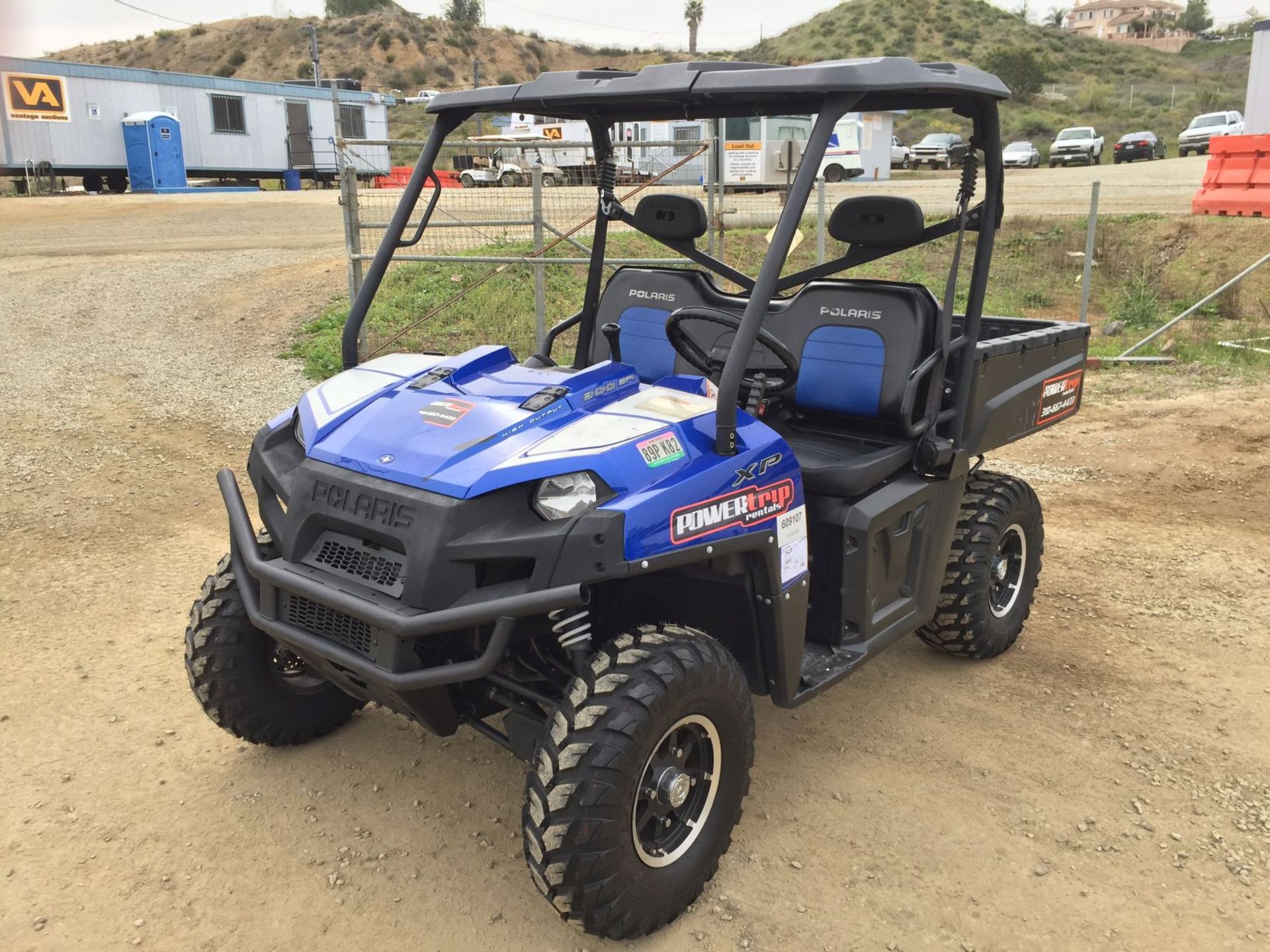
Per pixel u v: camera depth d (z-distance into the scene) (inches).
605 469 99.1
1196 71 3002.0
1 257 564.1
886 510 127.7
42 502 229.9
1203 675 161.2
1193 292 526.0
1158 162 1239.5
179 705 148.3
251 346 384.5
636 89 115.0
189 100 1004.6
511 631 94.5
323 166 1113.4
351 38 3457.2
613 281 159.5
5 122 905.5
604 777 92.9
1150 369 381.7
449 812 124.7
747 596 114.5
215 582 127.7
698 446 107.6
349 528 106.2
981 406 143.0
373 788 129.3
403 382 122.3
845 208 135.9
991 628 159.6
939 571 144.7
